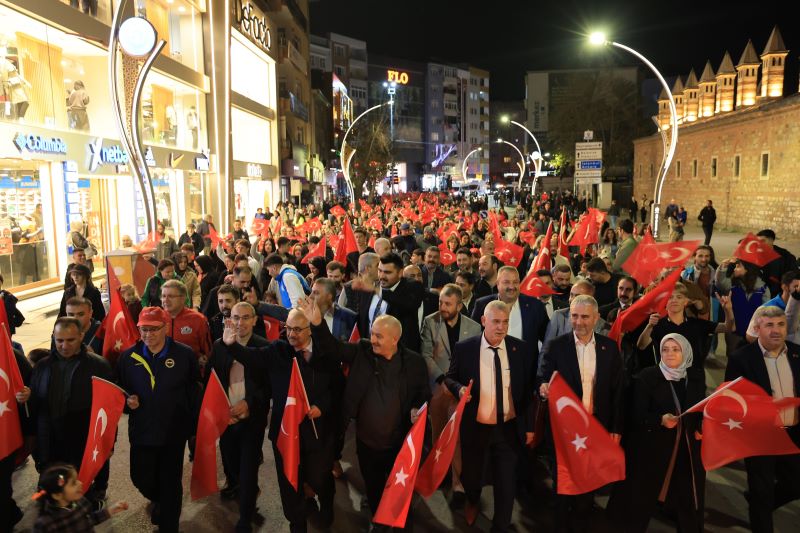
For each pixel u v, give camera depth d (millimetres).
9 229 16172
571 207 45219
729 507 5797
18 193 16516
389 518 4500
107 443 4977
